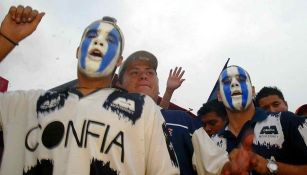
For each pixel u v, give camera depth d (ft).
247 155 6.51
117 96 6.72
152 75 10.16
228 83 10.91
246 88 10.71
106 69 7.18
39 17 7.35
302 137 9.19
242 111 10.51
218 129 11.80
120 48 7.50
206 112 12.00
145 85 9.89
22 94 7.05
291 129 9.41
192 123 8.71
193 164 7.80
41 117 6.45
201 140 7.79
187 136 8.45
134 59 10.28
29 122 6.55
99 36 7.39
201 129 8.20
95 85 7.23
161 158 6.46
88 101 6.51
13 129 6.70
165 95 12.32
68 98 6.59
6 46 7.08
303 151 9.09
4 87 11.00
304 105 12.70
